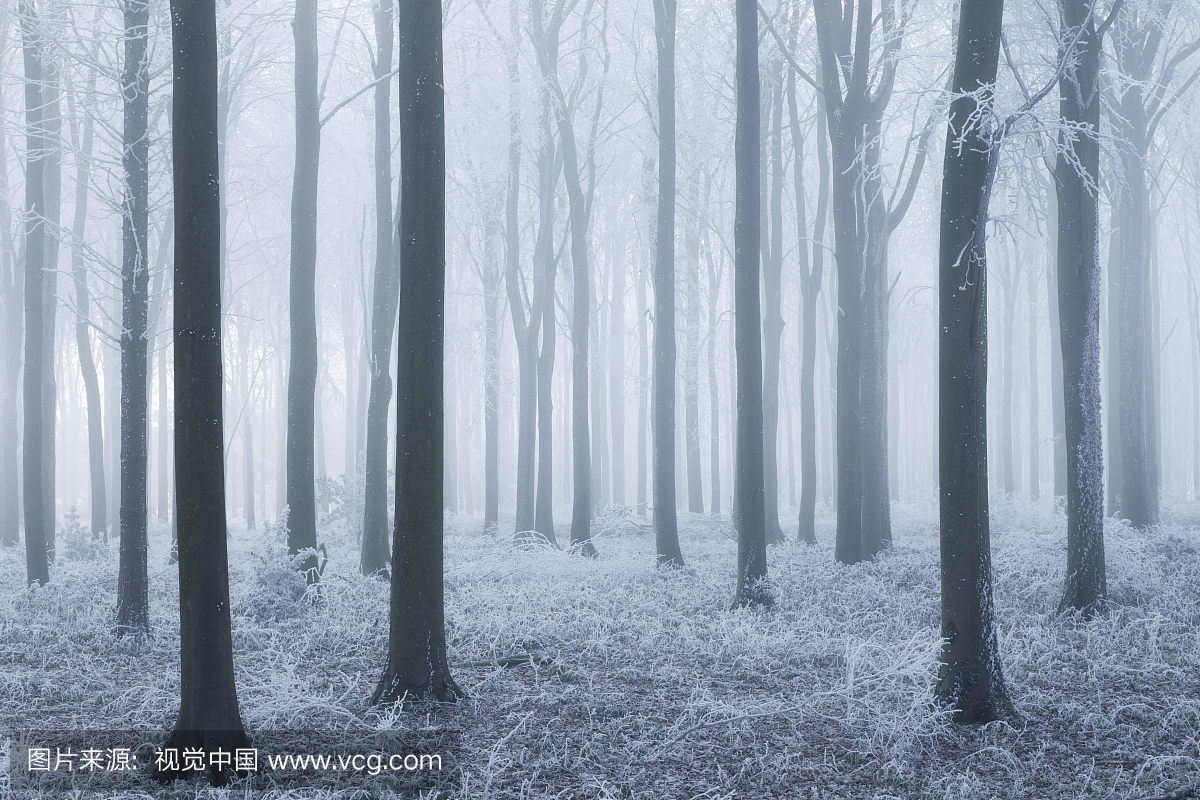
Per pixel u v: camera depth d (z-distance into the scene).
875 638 9.96
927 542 18.56
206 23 6.08
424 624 7.80
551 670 9.07
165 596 13.43
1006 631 10.45
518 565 15.22
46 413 18.62
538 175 22.94
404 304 7.71
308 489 13.66
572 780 6.00
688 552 19.52
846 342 16.00
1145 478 19.97
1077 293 11.42
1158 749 6.53
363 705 7.68
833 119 16.41
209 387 6.07
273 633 10.65
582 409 19.31
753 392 12.21
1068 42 10.38
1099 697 7.82
